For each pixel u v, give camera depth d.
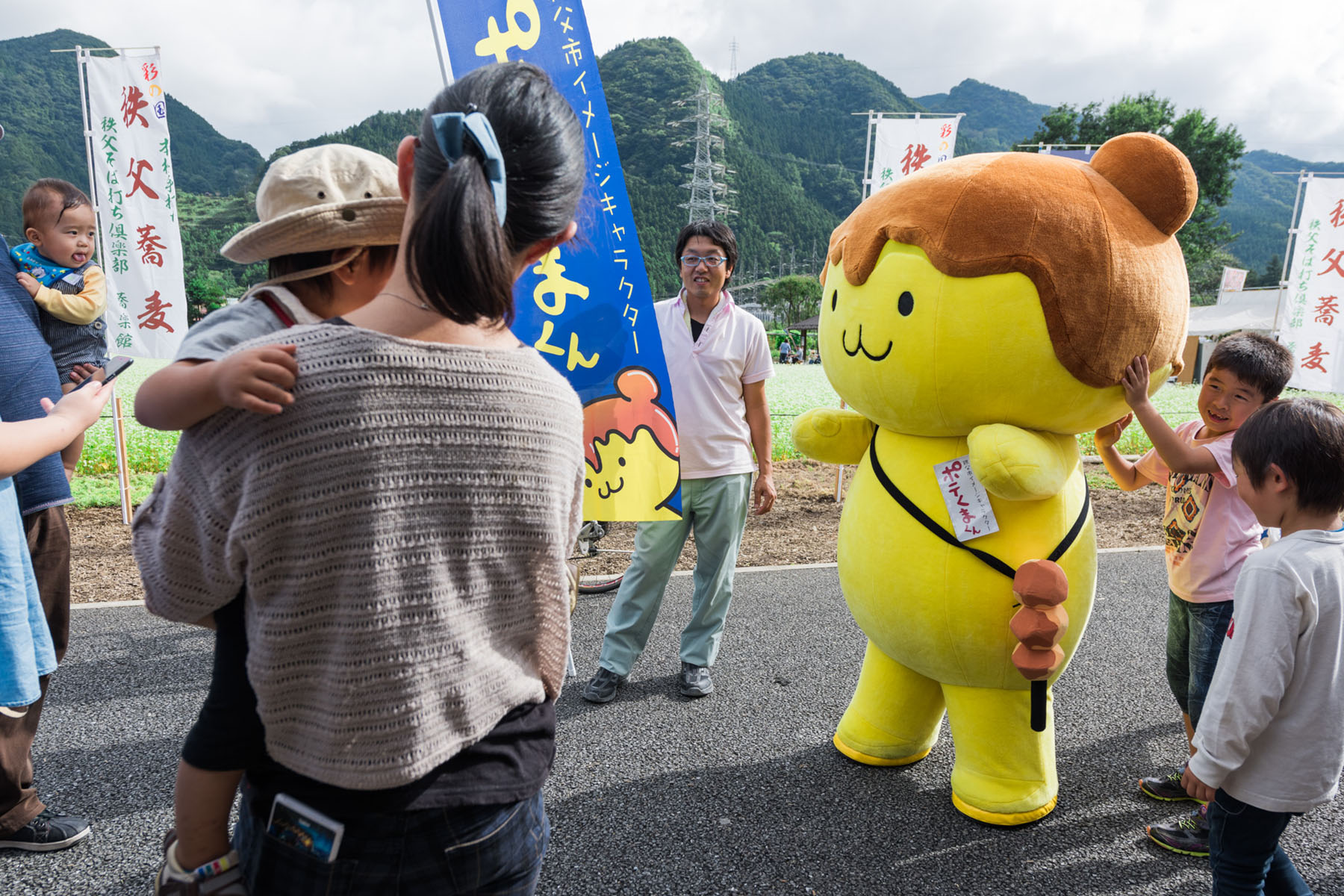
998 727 2.79
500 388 1.04
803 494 8.48
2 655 2.25
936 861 2.63
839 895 2.47
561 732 3.45
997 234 2.38
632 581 3.74
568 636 1.25
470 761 1.13
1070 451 2.72
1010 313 2.36
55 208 3.68
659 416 3.29
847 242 2.77
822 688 3.89
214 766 1.05
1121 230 2.39
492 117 1.04
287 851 1.06
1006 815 2.78
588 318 3.21
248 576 0.96
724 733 3.45
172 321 6.98
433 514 1.00
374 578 0.97
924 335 2.46
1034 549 2.56
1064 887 2.52
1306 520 2.00
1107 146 2.56
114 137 6.71
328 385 0.93
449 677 1.05
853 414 3.10
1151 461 3.21
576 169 1.12
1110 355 2.39
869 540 2.78
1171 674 3.17
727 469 3.73
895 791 3.02
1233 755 1.97
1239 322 28.00
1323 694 1.94
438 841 1.09
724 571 3.80
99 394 1.78
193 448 0.98
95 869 2.51
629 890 2.48
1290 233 11.84
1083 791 3.07
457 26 2.95
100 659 4.06
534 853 1.24
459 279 0.93
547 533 1.12
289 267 1.30
